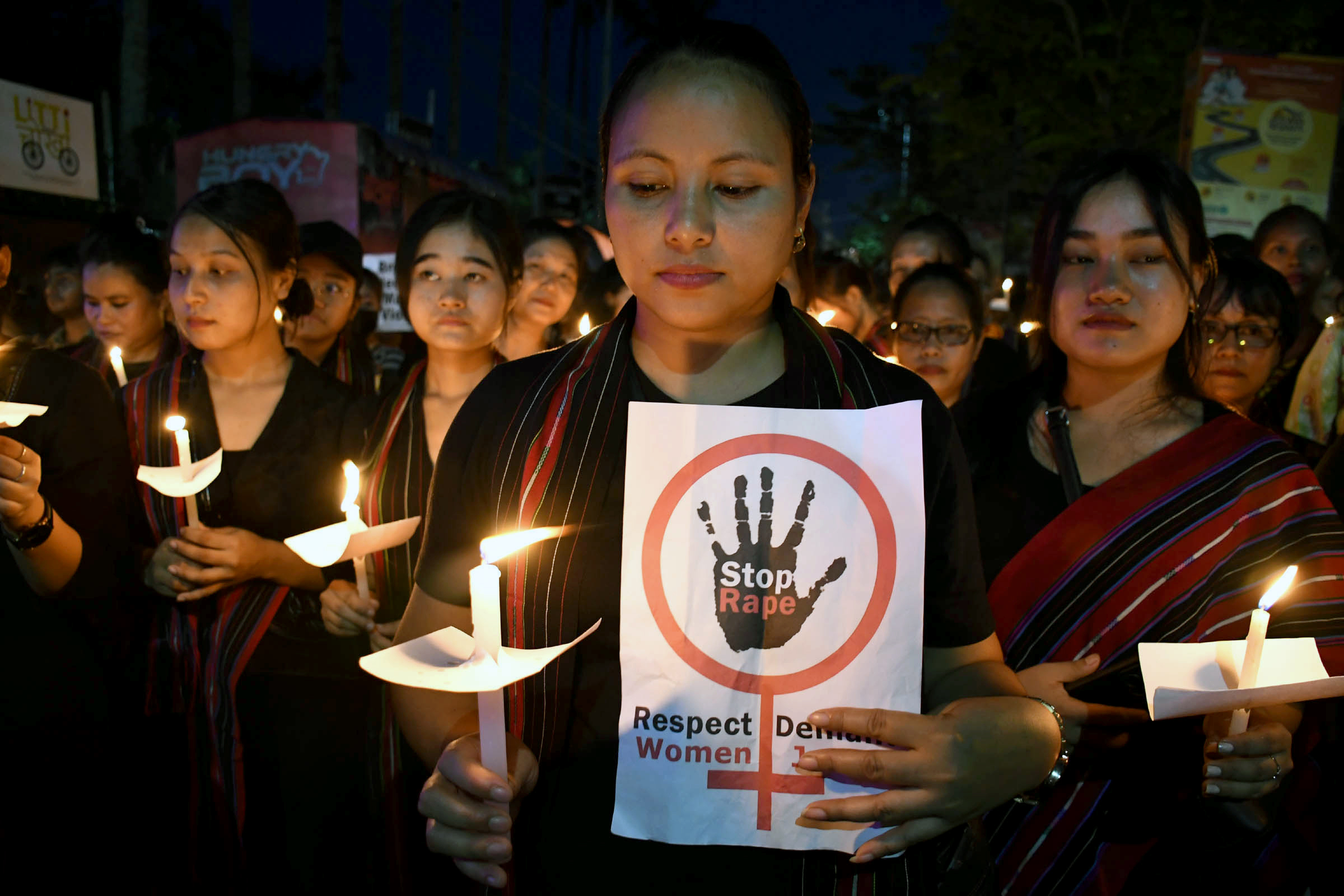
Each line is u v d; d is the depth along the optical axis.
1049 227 1.83
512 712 1.17
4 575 2.05
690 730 1.10
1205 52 8.91
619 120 1.06
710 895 1.12
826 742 1.09
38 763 2.09
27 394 2.08
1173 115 13.12
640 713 1.10
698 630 1.10
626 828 1.10
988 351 4.53
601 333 1.23
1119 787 1.71
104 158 8.18
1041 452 1.90
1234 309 2.69
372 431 2.54
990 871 1.27
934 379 3.38
